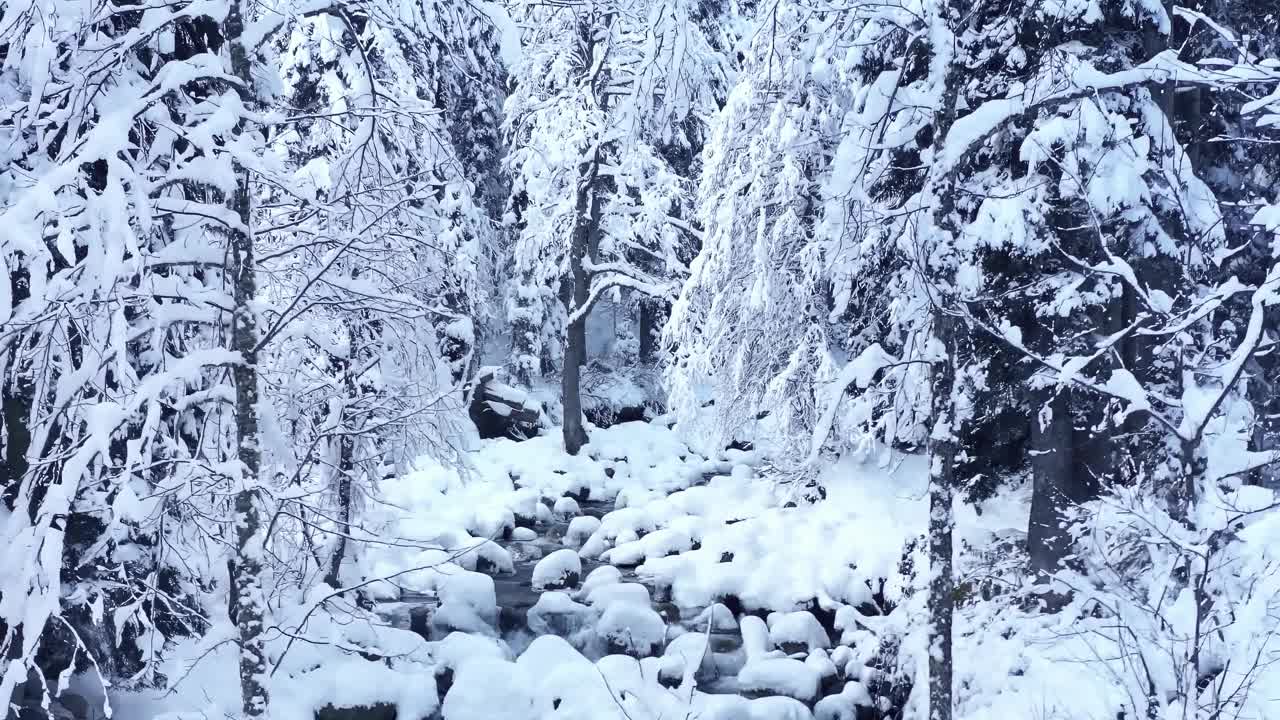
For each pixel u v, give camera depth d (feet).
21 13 20.52
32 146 24.02
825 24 39.32
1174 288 36.47
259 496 22.24
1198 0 39.63
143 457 20.31
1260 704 24.35
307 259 30.19
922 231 29.63
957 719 31.99
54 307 20.83
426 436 40.19
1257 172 42.70
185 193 25.68
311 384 33.55
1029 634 33.91
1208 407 25.62
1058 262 38.58
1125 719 28.32
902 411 47.19
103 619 28.71
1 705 19.03
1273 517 28.60
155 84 20.61
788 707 36.17
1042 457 40.86
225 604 26.94
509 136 90.58
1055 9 35.50
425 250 34.60
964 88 34.45
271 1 25.23
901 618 38.68
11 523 21.42
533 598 50.93
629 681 36.27
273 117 21.66
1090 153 34.09
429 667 38.04
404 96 26.58
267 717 21.81
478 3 26.43
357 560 42.11
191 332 25.77
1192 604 22.66
